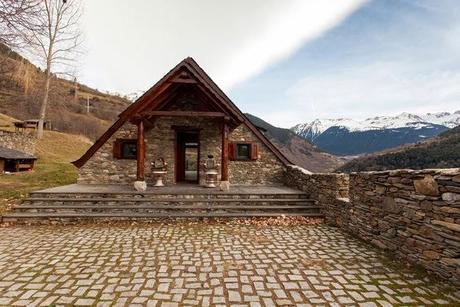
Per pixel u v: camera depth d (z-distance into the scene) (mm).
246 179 13188
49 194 9352
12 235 6867
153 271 4723
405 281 4391
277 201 9492
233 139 13172
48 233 7039
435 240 4602
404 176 5367
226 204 9328
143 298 3811
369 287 4184
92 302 3703
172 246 6051
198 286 4176
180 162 13883
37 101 34188
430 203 4723
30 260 5207
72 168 17547
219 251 5750
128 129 12664
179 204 9148
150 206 8781
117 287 4133
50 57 23266
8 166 15812
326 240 6609
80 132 41656
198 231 7273
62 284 4230
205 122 12898
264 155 13359
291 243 6348
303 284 4270
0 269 4785
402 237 5402
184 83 10039
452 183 4297
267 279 4438
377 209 6180
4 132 17938
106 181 12516
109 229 7430
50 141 26375
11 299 3773
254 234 7051
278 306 3646
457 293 3986
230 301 3748
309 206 9266
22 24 7164
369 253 5695
